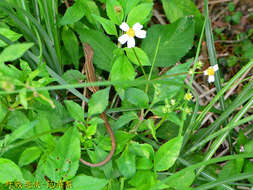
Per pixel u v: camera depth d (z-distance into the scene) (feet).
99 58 1.25
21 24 1.11
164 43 1.35
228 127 0.99
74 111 1.00
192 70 1.01
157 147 1.19
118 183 1.04
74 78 1.26
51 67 1.26
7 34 1.05
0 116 0.94
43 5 1.15
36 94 0.76
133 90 1.08
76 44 1.34
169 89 1.04
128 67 1.11
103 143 1.02
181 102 1.24
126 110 1.20
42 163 0.92
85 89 1.27
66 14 1.23
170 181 0.98
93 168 1.05
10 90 0.70
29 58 1.17
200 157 1.22
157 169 0.99
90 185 0.91
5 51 0.76
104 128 1.15
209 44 1.27
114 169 1.06
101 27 1.34
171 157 0.98
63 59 1.38
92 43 1.25
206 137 1.11
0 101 0.93
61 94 1.37
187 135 1.12
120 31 1.19
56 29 1.25
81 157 1.10
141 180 1.00
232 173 1.11
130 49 1.10
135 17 1.10
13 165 0.88
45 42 1.25
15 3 1.15
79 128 1.04
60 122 1.09
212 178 1.11
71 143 0.92
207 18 1.24
